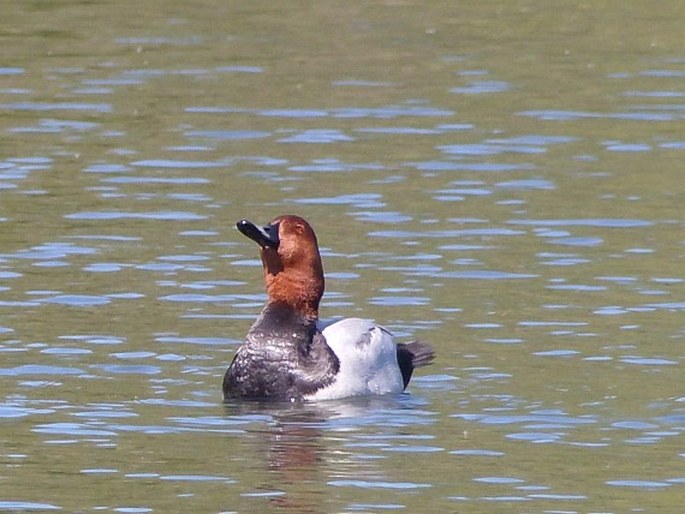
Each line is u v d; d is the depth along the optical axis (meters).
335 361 16.30
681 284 20.11
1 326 18.19
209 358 17.36
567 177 25.62
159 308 19.05
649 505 13.11
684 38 36.19
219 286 19.97
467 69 33.19
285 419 15.48
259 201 24.02
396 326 18.45
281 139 27.89
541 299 19.48
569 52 34.84
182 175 25.50
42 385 16.30
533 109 30.05
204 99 30.67
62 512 12.88
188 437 14.87
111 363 17.06
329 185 24.97
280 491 13.38
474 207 23.81
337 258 21.17
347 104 30.39
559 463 14.13
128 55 34.12
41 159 26.33
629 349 17.59
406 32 36.59
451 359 17.33
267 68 33.16
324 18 38.09
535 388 16.33
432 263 21.00
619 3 39.88
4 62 33.19
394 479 13.71
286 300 16.61
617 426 15.18
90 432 14.92
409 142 27.73
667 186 25.11
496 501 13.20
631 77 32.66
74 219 22.92
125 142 27.55
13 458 14.17
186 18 37.91
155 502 13.12
